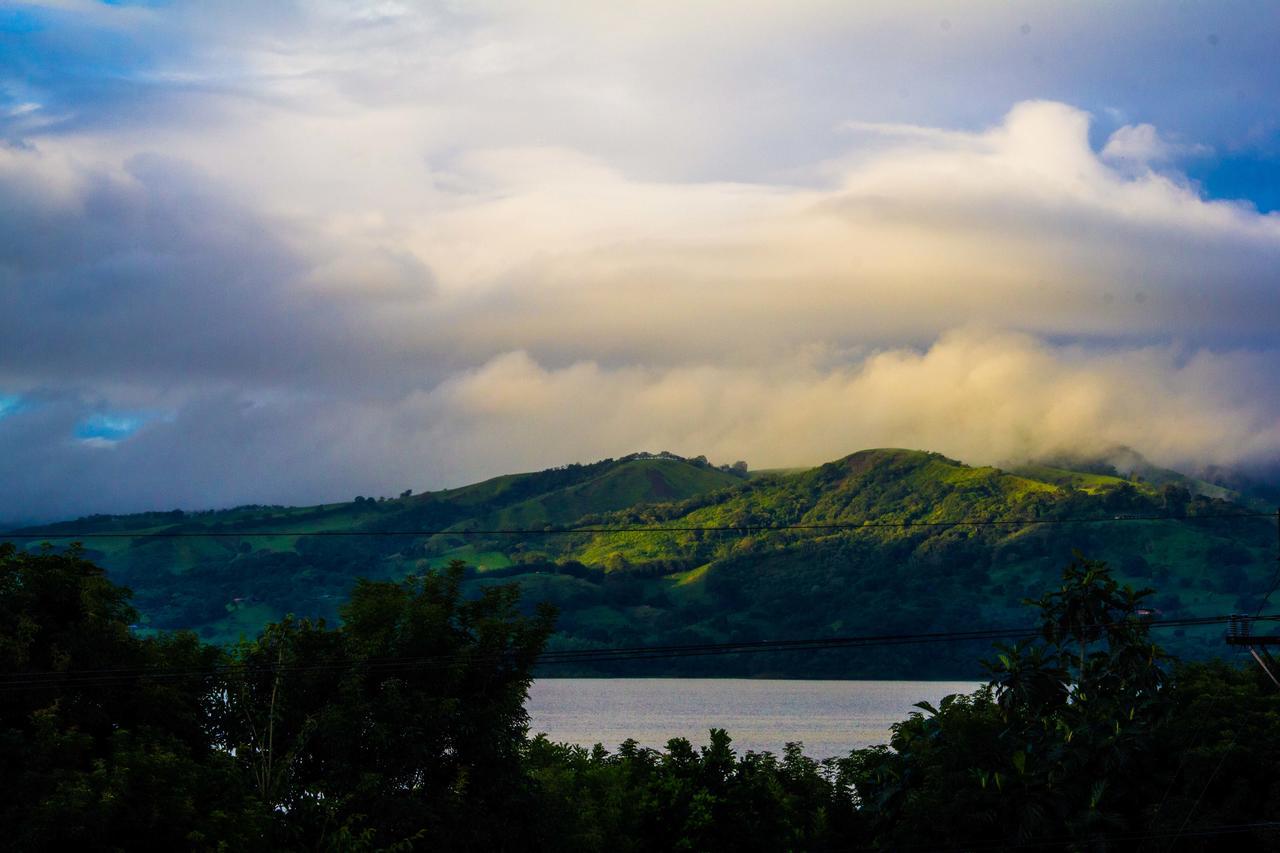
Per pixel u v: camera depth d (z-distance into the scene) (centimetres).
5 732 3083
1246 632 4072
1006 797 4919
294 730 3959
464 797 4012
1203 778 4762
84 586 3634
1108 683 5453
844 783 5816
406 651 4122
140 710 3553
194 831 2998
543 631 4319
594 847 4422
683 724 16950
